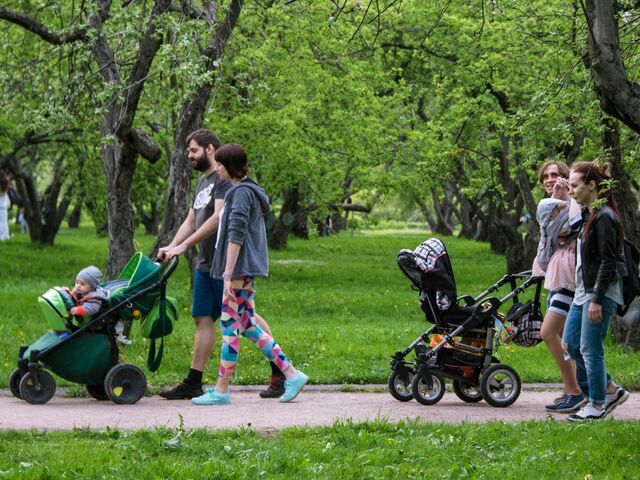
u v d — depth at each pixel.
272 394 15.71
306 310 31.84
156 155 23.06
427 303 15.12
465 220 91.38
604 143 19.44
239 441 11.56
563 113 17.39
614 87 11.84
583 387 13.98
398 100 42.28
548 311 14.29
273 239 63.66
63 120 24.27
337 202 41.03
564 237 14.20
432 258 14.97
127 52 24.12
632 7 17.27
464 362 15.08
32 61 27.05
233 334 14.73
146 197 46.47
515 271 44.47
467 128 43.34
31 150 58.81
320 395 16.30
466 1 32.78
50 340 14.87
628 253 13.06
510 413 14.29
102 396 15.48
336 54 37.78
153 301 15.04
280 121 35.97
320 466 10.35
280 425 12.91
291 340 23.08
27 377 14.71
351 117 39.41
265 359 20.06
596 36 11.89
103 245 64.50
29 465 10.01
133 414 13.75
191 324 26.41
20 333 22.47
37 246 58.56
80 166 50.56
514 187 48.34
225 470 10.07
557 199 14.43
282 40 34.72
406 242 82.56
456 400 15.77
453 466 10.24
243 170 14.77
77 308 14.63
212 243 15.09
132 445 11.08
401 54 44.88
